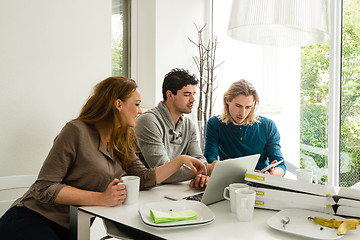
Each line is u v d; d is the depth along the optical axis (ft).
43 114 8.01
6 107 7.45
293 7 3.23
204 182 5.36
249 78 11.09
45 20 7.93
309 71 8.95
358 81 7.88
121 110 5.12
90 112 5.19
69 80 8.42
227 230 3.61
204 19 11.87
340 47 8.20
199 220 3.77
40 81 7.93
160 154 6.22
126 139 5.35
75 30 8.46
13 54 7.48
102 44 9.00
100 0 8.89
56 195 4.39
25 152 7.77
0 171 7.41
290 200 4.22
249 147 7.62
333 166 8.38
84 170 4.89
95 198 4.35
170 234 3.48
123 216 4.00
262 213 4.20
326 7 3.48
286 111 9.77
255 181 4.39
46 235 4.60
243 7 3.49
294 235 3.49
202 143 10.84
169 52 10.97
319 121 8.73
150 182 5.21
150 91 10.84
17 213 4.83
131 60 11.17
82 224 4.25
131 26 11.10
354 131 8.00
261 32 4.50
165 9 10.74
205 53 11.55
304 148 9.25
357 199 4.16
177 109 6.69
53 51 8.11
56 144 4.78
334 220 3.72
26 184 5.92
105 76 9.11
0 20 7.25
